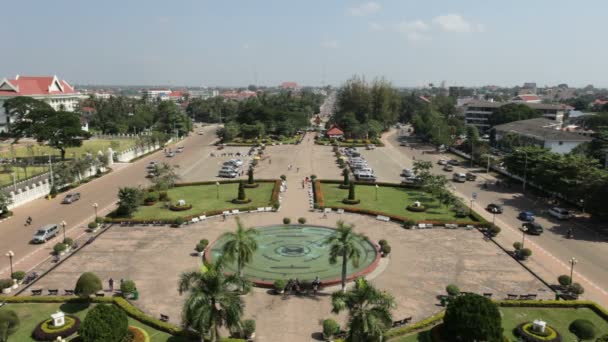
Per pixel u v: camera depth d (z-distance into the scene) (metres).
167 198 78.56
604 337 31.69
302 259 53.50
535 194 87.25
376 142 162.12
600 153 107.12
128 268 50.38
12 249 56.47
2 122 170.50
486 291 45.31
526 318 39.94
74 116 122.25
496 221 69.19
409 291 45.06
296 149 148.00
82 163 94.81
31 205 77.62
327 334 35.78
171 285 46.09
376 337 29.55
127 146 152.25
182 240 59.53
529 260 53.44
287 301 42.97
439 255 54.84
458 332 33.81
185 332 36.44
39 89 193.88
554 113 190.12
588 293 45.28
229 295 31.12
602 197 65.69
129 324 38.59
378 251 54.94
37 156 129.75
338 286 46.34
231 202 78.06
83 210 74.19
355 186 92.88
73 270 49.91
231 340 34.91
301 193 86.25
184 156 132.75
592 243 59.56
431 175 79.44
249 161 123.00
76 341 34.69
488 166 110.31
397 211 73.50
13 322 35.69
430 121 170.50
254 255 54.53
